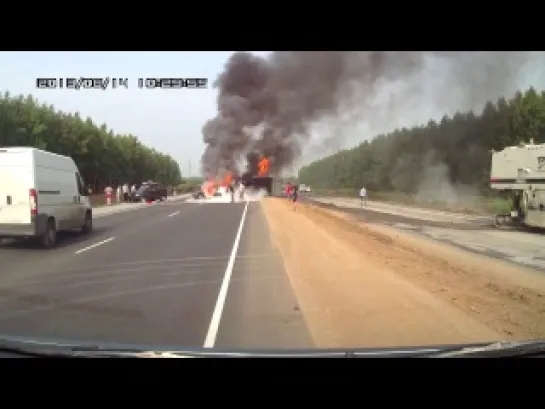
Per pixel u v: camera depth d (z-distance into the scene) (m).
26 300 8.02
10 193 13.91
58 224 15.38
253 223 22.55
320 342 5.89
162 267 11.18
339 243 15.22
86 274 10.34
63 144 48.78
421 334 6.17
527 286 9.50
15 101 42.47
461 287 9.11
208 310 7.39
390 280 9.60
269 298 8.18
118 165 67.69
